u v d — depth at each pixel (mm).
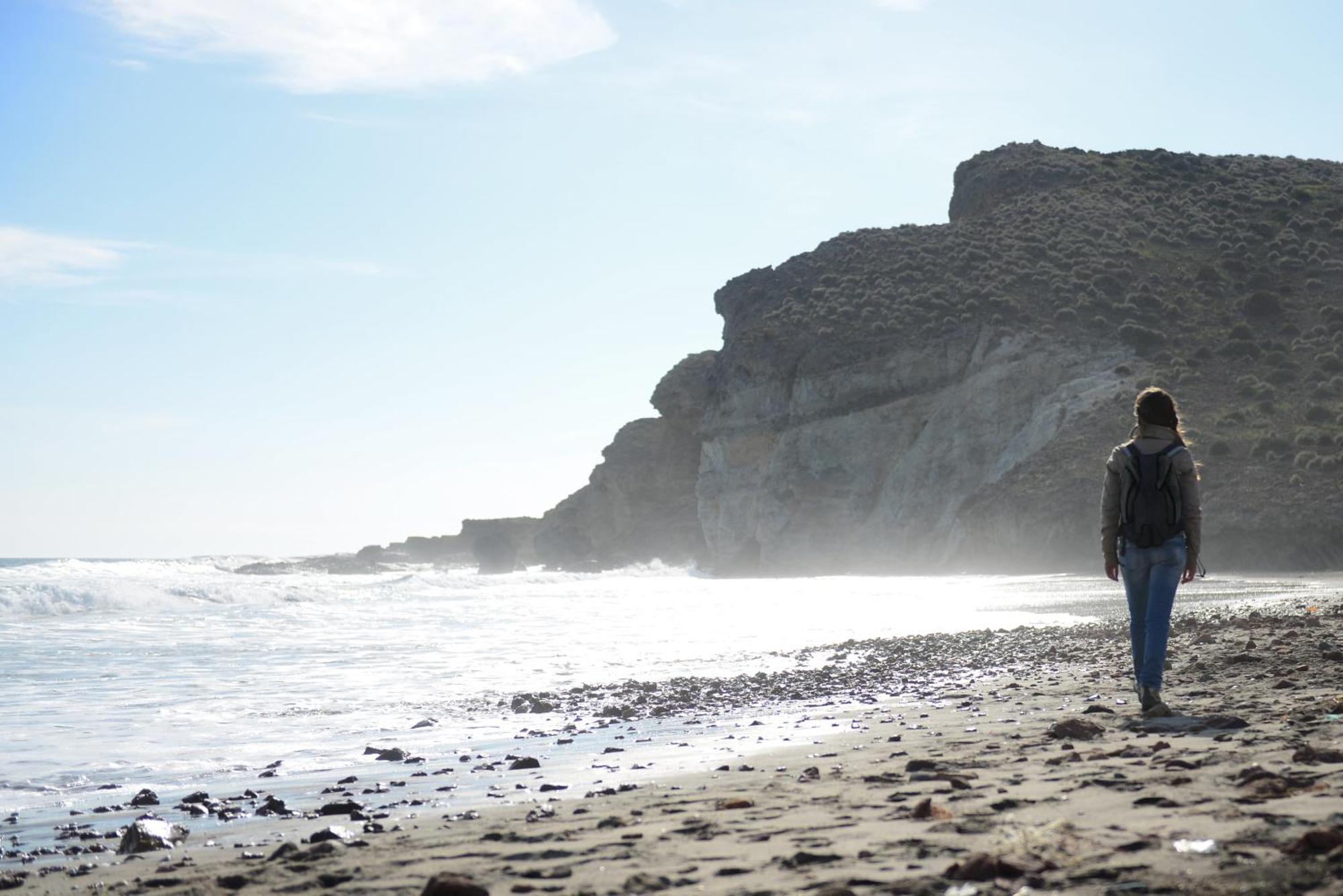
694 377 106125
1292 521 49625
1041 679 12008
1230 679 9570
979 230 86750
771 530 76125
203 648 19812
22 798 7012
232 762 8344
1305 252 77438
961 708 9695
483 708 11664
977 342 74188
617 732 9539
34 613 30953
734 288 95875
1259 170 94500
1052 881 3121
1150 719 7176
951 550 64375
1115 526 7766
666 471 107062
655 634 23219
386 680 14680
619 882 3568
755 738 8531
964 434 70375
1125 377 67438
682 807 5195
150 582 37219
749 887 3355
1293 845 3236
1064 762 5586
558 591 54656
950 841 3820
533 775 7195
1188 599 28531
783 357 80750
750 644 20172
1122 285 76375
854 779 5621
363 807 6133
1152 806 4145
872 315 80188
